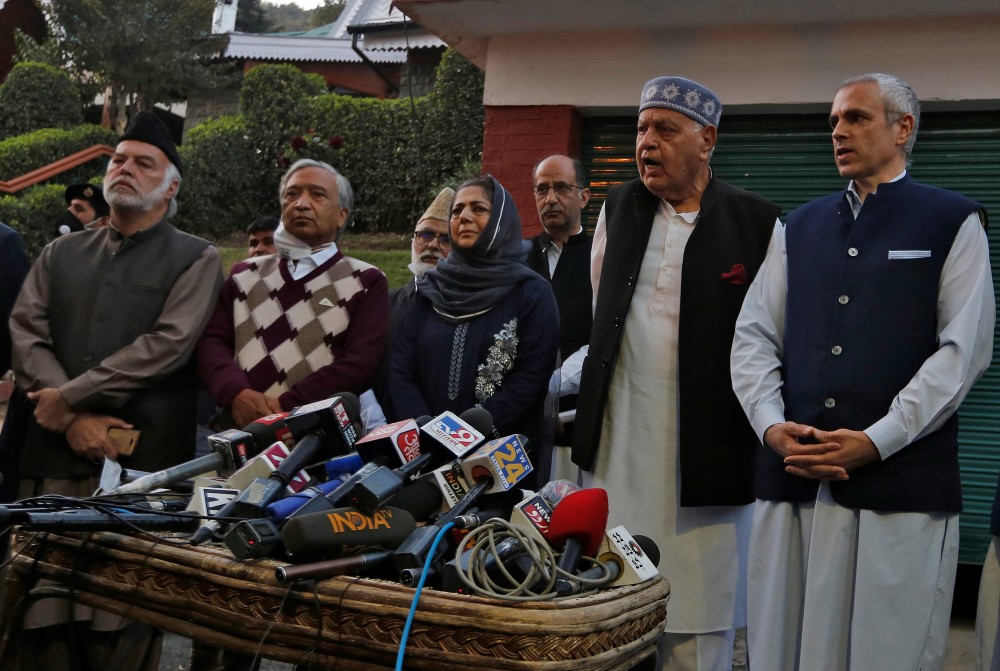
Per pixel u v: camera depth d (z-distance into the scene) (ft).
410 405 12.39
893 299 10.84
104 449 12.48
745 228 12.21
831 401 10.82
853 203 11.50
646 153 12.28
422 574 6.86
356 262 13.61
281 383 12.82
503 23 21.07
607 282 12.71
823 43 19.66
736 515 12.22
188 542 7.71
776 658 11.02
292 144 46.19
